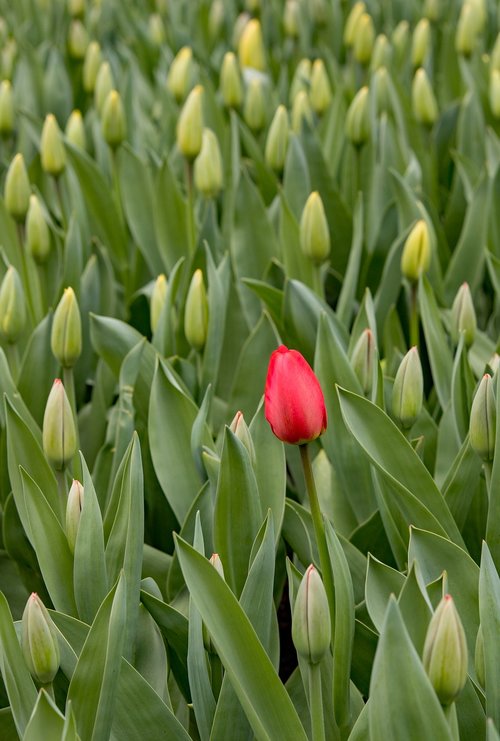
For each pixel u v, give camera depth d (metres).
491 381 1.32
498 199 1.77
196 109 1.73
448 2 2.91
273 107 2.14
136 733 1.29
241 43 2.29
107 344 1.58
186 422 1.46
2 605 1.25
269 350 1.57
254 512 1.33
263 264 1.75
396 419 1.39
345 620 1.28
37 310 1.71
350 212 1.86
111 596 1.25
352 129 1.87
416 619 1.24
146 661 1.36
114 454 1.53
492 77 1.98
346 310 1.69
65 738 1.18
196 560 1.22
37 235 1.68
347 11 2.94
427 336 1.54
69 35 2.54
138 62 2.74
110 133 1.82
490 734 1.17
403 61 2.49
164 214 1.78
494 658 1.24
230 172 1.96
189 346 1.68
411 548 1.31
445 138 2.10
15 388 1.51
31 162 1.98
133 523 1.31
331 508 1.52
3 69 2.52
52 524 1.35
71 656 1.30
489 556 1.24
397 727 1.17
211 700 1.31
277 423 1.23
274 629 1.34
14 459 1.43
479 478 1.43
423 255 1.59
